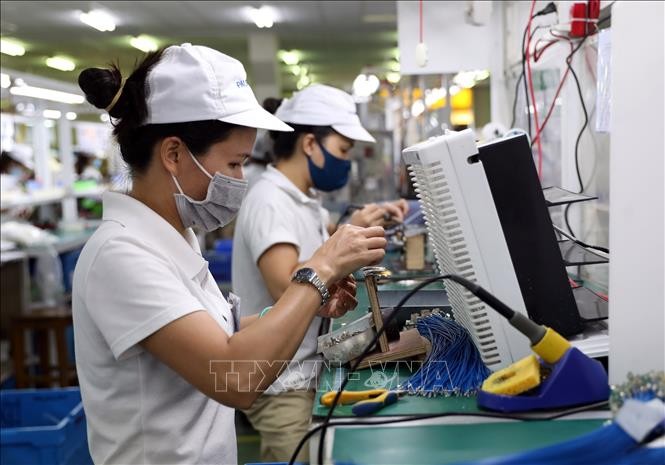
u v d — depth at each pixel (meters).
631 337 1.00
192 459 1.05
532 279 1.07
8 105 4.58
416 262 2.07
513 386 0.91
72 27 5.82
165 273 0.99
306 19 5.81
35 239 4.23
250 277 1.92
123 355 0.97
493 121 3.02
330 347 1.16
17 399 2.80
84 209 6.51
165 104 0.99
